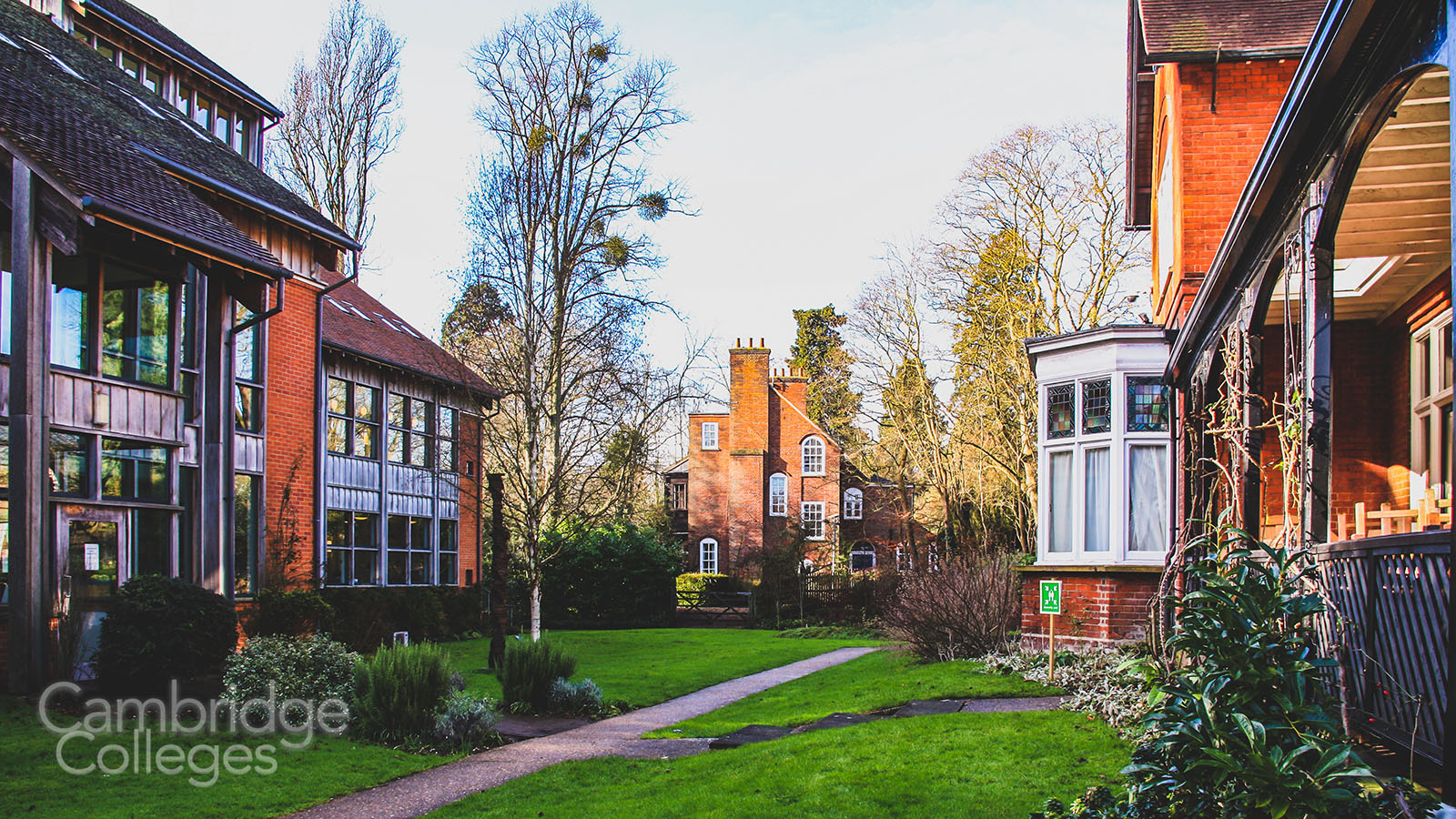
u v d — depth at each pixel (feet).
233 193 50.57
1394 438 38.04
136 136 45.83
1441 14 13.05
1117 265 96.84
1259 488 25.57
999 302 96.73
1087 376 45.91
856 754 27.35
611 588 106.22
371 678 36.14
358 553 72.54
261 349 58.75
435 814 25.53
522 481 62.08
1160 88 54.13
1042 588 39.11
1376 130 16.69
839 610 103.45
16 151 35.60
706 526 145.28
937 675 43.62
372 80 116.88
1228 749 16.26
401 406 79.05
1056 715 30.48
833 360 155.43
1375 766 19.62
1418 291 34.60
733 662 63.77
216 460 47.88
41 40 48.96
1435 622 16.02
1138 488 44.06
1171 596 20.61
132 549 43.91
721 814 22.80
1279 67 43.09
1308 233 19.10
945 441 106.42
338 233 61.87
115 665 36.14
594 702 43.24
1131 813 17.70
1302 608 17.21
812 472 146.20
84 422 40.73
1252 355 25.35
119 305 43.68
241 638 55.62
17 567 35.17
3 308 38.45
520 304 64.90
